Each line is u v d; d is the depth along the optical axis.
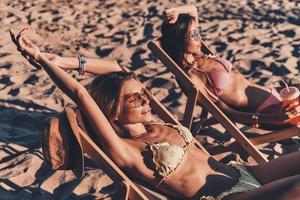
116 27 6.62
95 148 2.43
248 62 5.36
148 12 7.21
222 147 3.60
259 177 2.76
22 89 4.71
